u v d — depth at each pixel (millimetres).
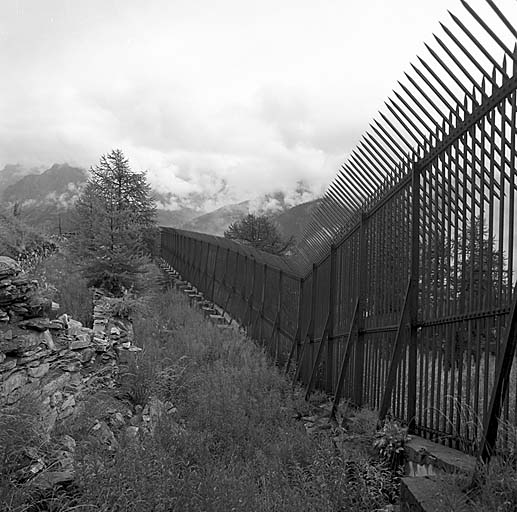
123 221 13578
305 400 8000
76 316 9023
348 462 4629
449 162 4594
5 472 3939
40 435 4594
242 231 28938
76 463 4219
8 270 5863
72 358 6523
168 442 5234
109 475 3941
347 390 7379
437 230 4836
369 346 6602
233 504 3855
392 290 5891
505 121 3648
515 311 3232
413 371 5082
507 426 3221
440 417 4641
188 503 3791
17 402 4734
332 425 6172
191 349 10523
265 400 7422
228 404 6809
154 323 12180
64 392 6039
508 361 3264
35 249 14891
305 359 9594
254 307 13766
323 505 3809
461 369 4258
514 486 2811
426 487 3373
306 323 9969
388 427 4887
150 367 8172
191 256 23469
